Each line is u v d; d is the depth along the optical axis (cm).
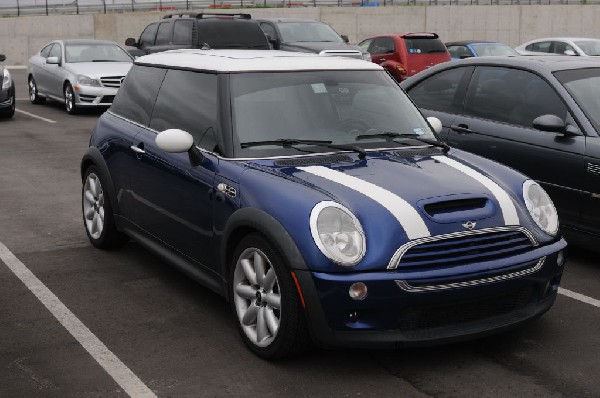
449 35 4181
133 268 566
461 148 652
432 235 373
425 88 712
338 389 372
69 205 778
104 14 3944
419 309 375
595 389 372
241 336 421
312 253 367
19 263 579
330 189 390
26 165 1010
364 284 362
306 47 1775
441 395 366
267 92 466
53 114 1602
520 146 603
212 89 471
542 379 383
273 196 392
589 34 4141
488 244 386
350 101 481
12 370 393
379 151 454
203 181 445
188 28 1697
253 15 4194
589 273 557
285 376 386
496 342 429
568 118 580
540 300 414
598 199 548
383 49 1962
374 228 371
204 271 461
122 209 567
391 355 411
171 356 411
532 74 623
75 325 455
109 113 602
